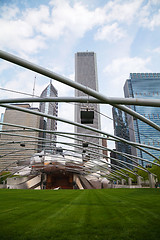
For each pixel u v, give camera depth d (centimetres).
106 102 1558
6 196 1750
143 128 19450
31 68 1338
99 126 18938
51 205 1088
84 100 1678
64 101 1745
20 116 10912
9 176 7500
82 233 518
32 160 7338
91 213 809
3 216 743
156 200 1346
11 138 10262
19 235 500
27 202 1245
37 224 613
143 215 759
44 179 8644
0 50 1237
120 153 3972
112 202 1250
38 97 1834
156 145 18762
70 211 864
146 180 6425
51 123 18900
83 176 8325
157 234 506
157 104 1479
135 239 469
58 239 469
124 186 5725
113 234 509
